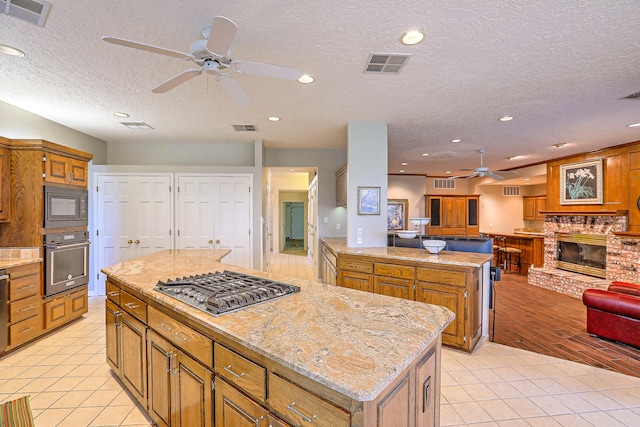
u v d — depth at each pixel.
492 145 5.27
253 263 5.18
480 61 2.40
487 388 2.38
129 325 2.11
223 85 2.19
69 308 3.57
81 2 1.73
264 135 4.85
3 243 3.22
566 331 3.58
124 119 4.02
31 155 3.22
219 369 1.36
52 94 3.16
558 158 6.21
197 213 5.13
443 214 8.81
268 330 1.27
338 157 5.87
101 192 5.02
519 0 1.70
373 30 2.00
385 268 3.35
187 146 5.50
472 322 2.93
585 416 2.07
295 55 2.33
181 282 1.95
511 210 9.78
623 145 4.99
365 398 0.84
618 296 3.19
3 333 2.81
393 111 3.60
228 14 1.84
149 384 1.87
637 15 1.82
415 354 1.10
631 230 4.84
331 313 1.49
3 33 2.04
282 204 11.43
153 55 2.34
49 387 2.37
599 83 2.79
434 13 1.82
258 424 1.17
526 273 7.23
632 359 2.87
